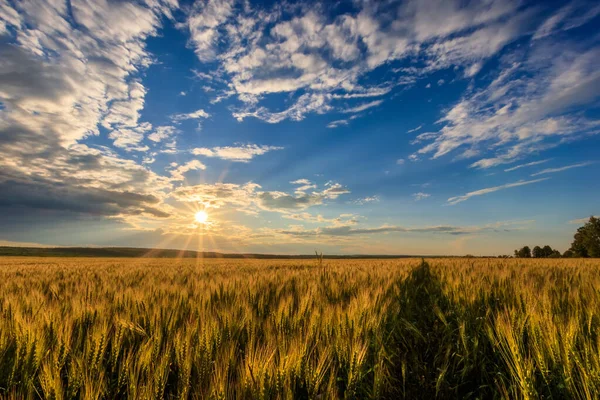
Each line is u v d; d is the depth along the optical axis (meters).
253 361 2.33
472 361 2.94
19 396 2.27
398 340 3.62
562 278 6.79
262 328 3.50
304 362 2.45
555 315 3.14
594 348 2.40
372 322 3.45
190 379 2.47
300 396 2.32
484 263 14.13
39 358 2.64
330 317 3.44
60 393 2.19
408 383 2.72
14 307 4.16
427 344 3.43
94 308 4.06
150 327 3.47
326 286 6.50
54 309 3.91
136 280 8.70
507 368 2.66
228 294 5.54
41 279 9.38
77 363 2.50
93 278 9.56
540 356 2.46
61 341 2.85
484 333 3.35
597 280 5.28
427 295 6.42
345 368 2.64
